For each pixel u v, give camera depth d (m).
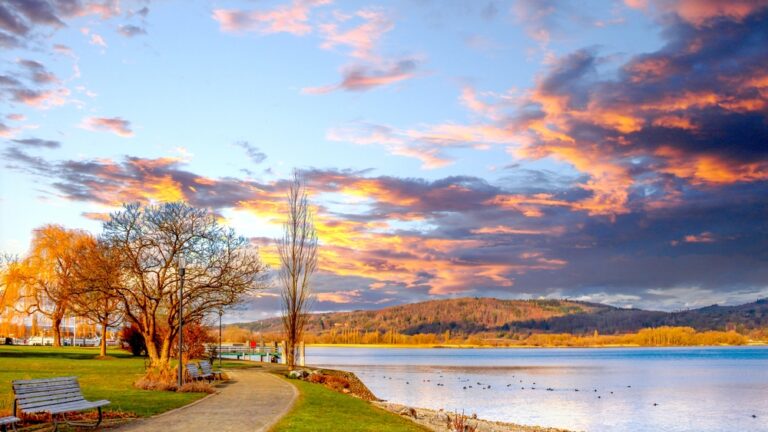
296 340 54.09
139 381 30.09
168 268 42.19
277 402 25.28
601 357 198.12
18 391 15.55
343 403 27.84
